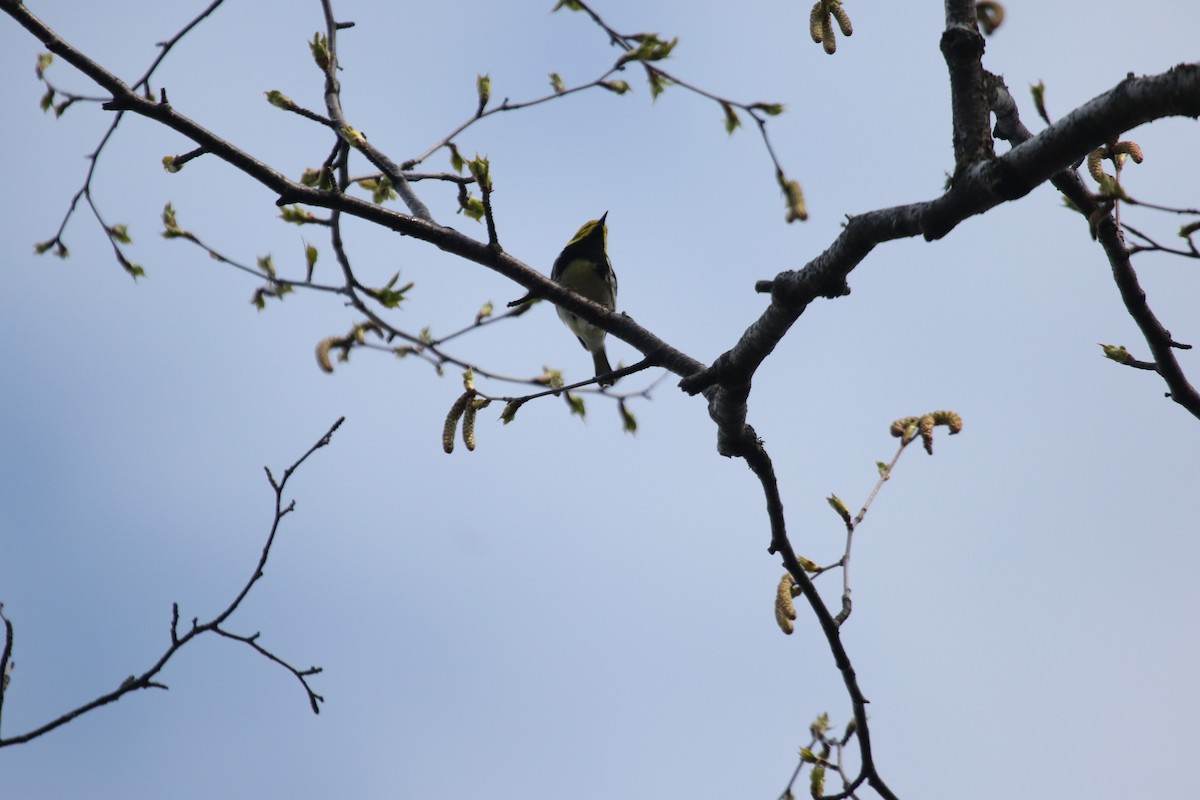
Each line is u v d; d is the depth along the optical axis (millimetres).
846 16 7801
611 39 8852
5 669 7164
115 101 7703
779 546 8492
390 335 10078
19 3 7434
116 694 7383
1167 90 4898
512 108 9469
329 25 9508
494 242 8734
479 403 8172
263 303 10039
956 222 6043
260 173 8023
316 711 8109
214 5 8680
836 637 8383
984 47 6199
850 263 6781
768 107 8367
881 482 8938
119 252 10180
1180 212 5738
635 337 8992
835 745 8852
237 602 7973
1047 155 5480
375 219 8414
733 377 7801
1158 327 7875
